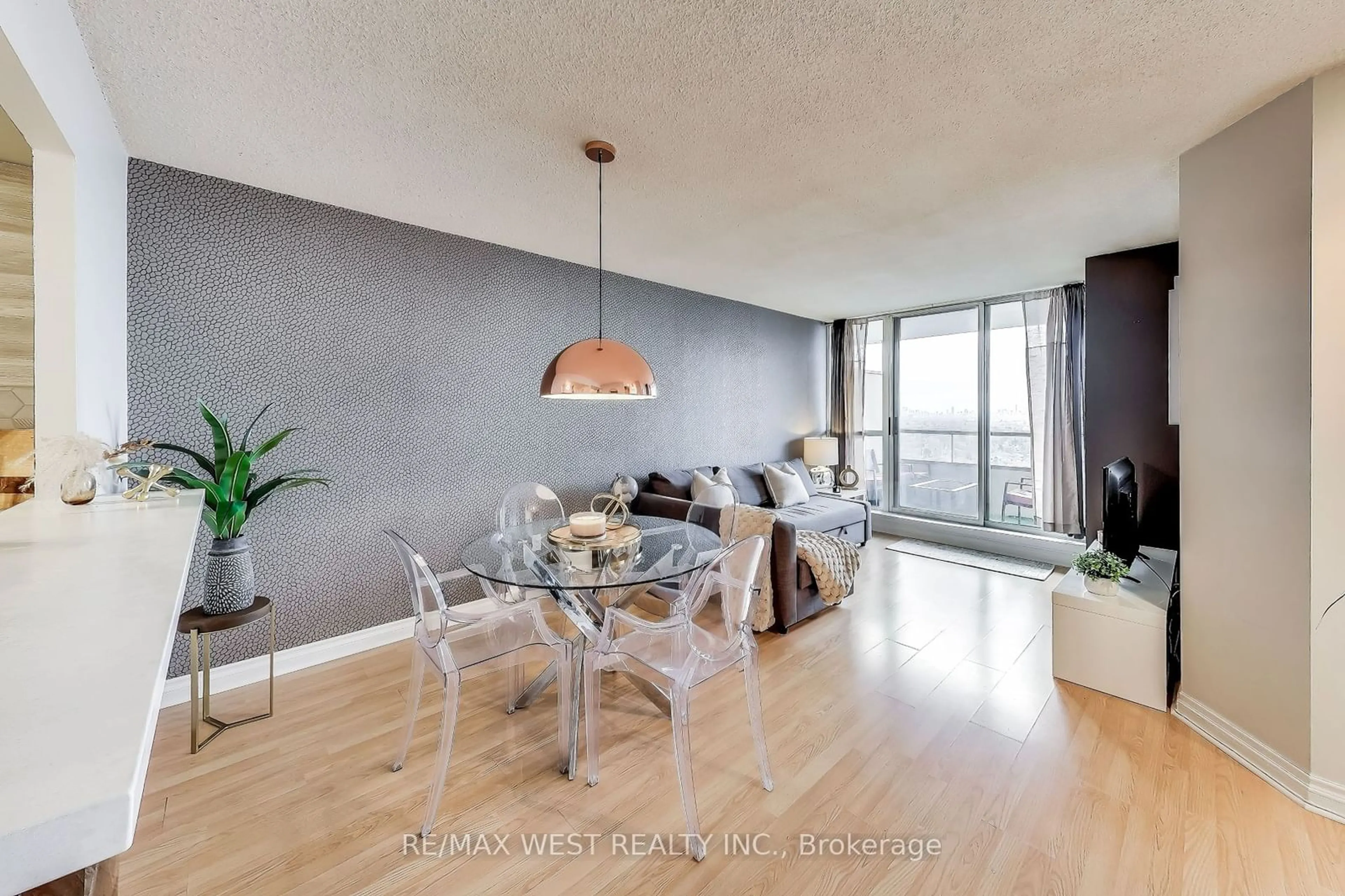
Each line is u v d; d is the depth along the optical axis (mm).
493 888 1509
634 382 2248
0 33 1155
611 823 1749
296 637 2826
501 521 3217
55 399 1675
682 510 3838
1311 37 1585
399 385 3137
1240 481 2031
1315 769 1774
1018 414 5168
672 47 1629
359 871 1558
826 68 1733
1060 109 1972
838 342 6406
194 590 2551
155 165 2391
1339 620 1732
